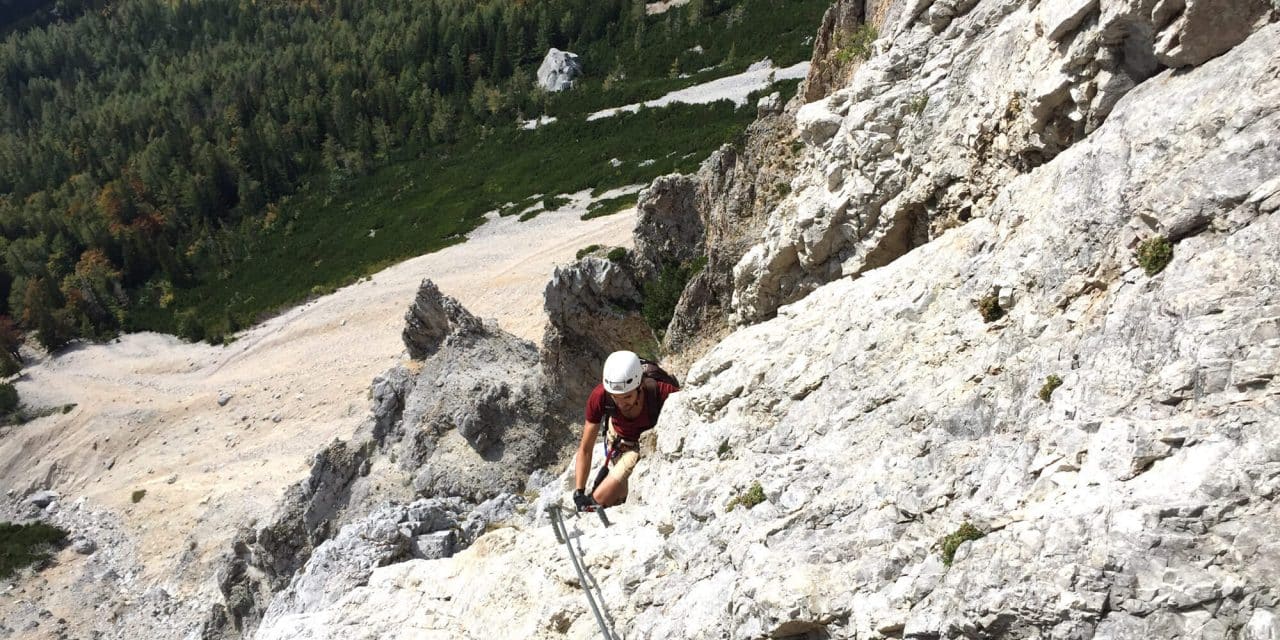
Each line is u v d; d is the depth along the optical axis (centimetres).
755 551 851
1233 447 582
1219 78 776
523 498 2391
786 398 1107
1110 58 945
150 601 5528
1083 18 995
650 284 3566
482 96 13612
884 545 766
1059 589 602
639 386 898
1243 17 781
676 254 3556
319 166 14250
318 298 9525
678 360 2972
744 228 2848
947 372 916
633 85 12375
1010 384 830
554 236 8212
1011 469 730
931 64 1434
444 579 1230
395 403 4116
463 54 16112
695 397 1258
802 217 1689
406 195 11681
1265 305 626
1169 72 865
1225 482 568
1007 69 1230
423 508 2053
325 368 7869
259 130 15312
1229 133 731
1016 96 1155
